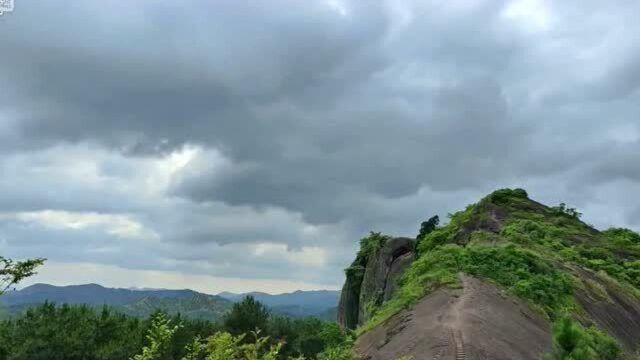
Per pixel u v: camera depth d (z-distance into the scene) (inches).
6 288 341.1
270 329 2942.9
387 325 995.9
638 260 1920.5
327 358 934.4
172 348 1610.5
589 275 1531.7
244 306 2920.8
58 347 1598.2
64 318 1777.8
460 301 903.7
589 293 1316.4
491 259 1222.9
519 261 1219.9
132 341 1705.2
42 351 1572.3
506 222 2015.3
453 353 648.4
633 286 1678.2
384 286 2618.1
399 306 1073.5
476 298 930.7
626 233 2235.5
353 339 1080.8
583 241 1974.7
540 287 1128.2
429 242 2188.7
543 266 1230.3
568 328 637.3
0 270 338.0
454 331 727.7
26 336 1604.3
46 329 1630.2
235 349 458.9
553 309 1071.6
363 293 2815.0
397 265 2593.5
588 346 655.1
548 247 1785.2
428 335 744.3
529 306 1029.8
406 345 763.4
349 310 3053.6
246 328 2787.9
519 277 1154.7
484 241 1777.8
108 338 1779.0
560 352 631.2
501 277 1142.3
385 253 2719.0
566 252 1760.6
